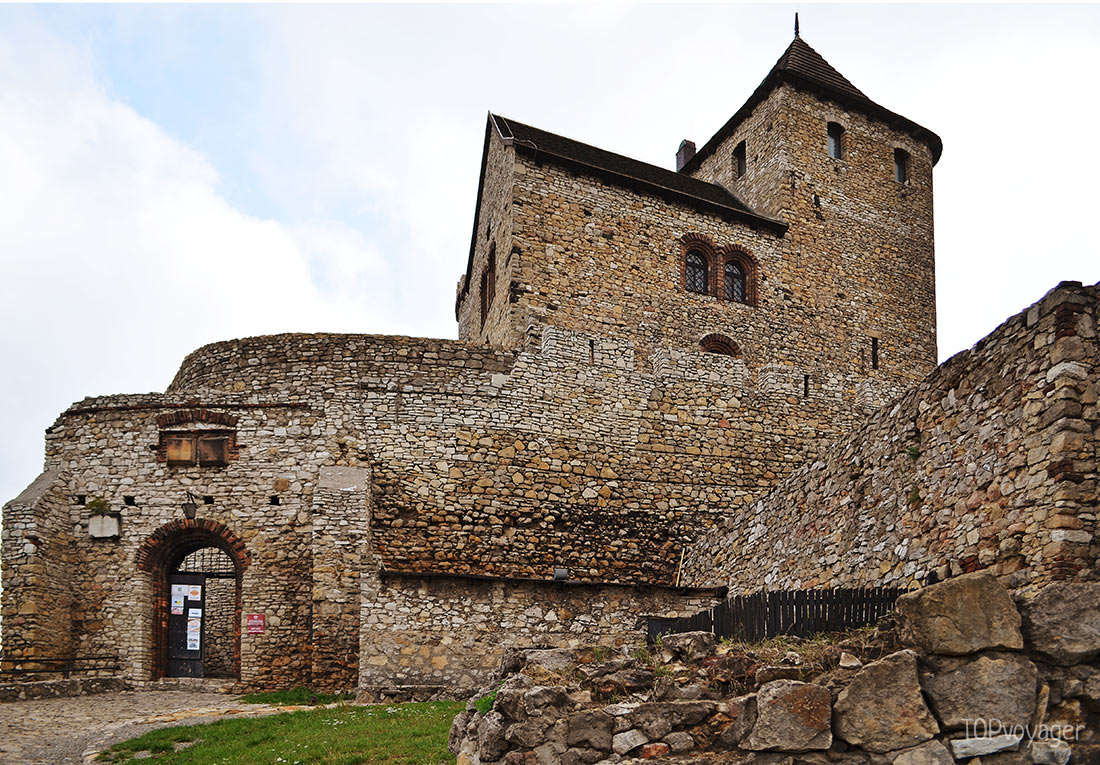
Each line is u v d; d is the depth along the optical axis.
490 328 31.75
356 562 20.25
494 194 32.03
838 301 34.56
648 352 30.28
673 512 23.75
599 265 30.16
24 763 13.56
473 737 10.54
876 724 8.38
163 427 22.48
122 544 21.91
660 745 8.88
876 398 26.86
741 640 11.23
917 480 14.65
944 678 8.44
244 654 20.86
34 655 20.44
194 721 15.92
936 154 39.22
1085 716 8.35
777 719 8.49
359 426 22.34
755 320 32.62
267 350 23.28
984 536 12.82
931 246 37.28
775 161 35.16
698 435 24.55
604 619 19.48
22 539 20.91
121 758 13.52
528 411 23.25
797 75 35.44
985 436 13.15
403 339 23.27
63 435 22.78
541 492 22.81
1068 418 11.59
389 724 14.45
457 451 22.53
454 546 21.89
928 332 36.22
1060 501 11.43
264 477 22.03
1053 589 8.63
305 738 13.82
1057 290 12.06
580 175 30.55
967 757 8.25
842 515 16.72
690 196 32.06
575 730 9.04
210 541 22.36
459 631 18.64
